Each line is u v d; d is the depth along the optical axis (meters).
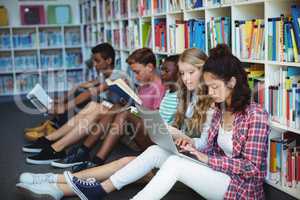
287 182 2.68
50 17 7.55
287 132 2.73
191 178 2.14
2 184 3.15
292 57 2.47
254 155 2.06
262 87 2.73
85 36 7.50
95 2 6.71
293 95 2.52
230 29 2.97
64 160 3.52
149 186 2.13
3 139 4.59
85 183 2.50
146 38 4.66
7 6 7.39
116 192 2.84
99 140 3.63
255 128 2.06
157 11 4.27
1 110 6.38
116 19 5.69
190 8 3.52
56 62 7.61
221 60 2.09
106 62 4.46
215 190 2.12
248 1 2.72
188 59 2.63
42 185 2.66
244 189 2.10
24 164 3.63
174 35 3.82
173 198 2.73
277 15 2.63
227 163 2.08
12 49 7.32
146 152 2.49
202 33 3.33
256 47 2.75
